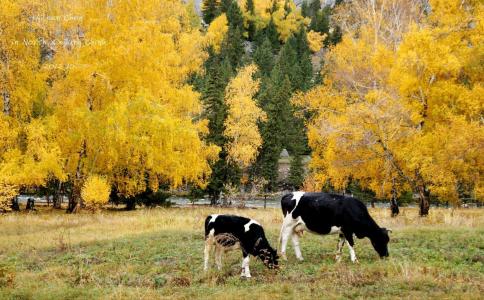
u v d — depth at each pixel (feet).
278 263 39.19
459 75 77.82
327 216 39.83
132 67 94.99
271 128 177.99
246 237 36.86
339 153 83.10
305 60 288.92
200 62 142.10
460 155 65.67
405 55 74.49
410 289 30.25
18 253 51.39
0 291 33.09
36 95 94.38
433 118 76.23
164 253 45.98
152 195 116.16
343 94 98.94
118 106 90.02
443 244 43.80
